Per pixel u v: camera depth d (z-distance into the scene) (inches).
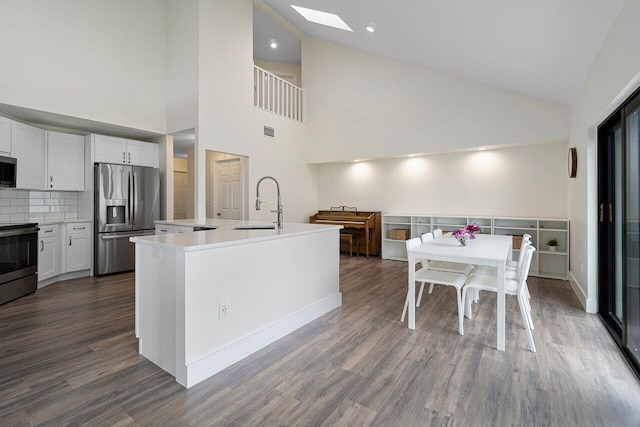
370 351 93.0
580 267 138.7
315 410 66.7
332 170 276.8
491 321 115.5
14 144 144.2
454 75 203.5
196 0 184.2
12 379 77.5
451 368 83.3
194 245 76.5
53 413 65.2
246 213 219.6
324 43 260.4
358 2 134.6
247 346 90.3
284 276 105.2
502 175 204.4
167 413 65.6
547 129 175.0
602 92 101.4
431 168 231.3
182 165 365.7
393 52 198.1
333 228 127.6
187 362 75.4
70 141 175.2
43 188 162.9
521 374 80.1
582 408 66.9
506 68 147.5
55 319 115.9
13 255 137.0
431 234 145.4
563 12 86.4
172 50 198.7
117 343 97.2
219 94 195.3
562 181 185.6
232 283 87.0
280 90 250.1
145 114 192.2
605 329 107.3
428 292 153.2
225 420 63.7
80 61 165.2
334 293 131.0
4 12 140.6
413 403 69.0
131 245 191.9
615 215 113.3
